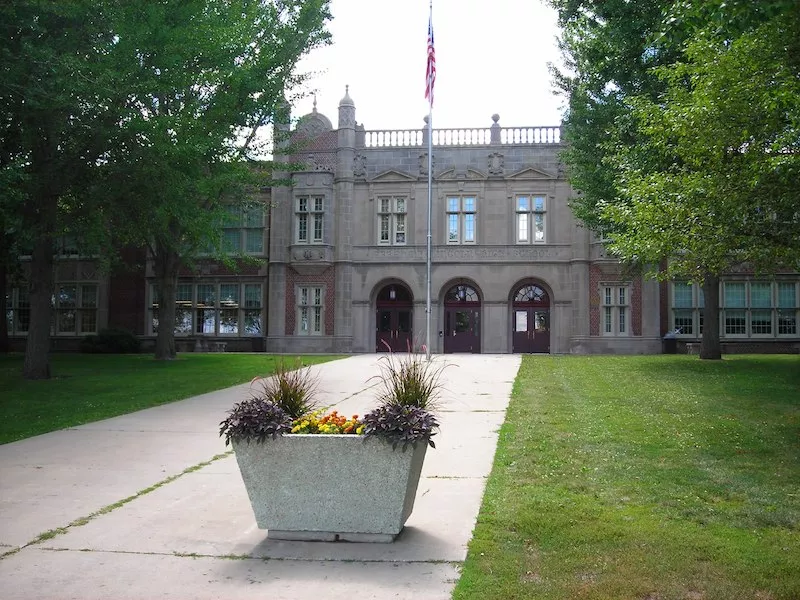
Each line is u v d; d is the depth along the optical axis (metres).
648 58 20.91
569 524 6.62
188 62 22.30
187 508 7.45
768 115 12.70
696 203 14.13
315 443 6.27
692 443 10.27
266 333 37.59
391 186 36.75
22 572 5.70
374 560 5.85
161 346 28.39
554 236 35.56
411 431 6.10
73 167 18.16
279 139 27.27
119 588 5.37
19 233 20.53
